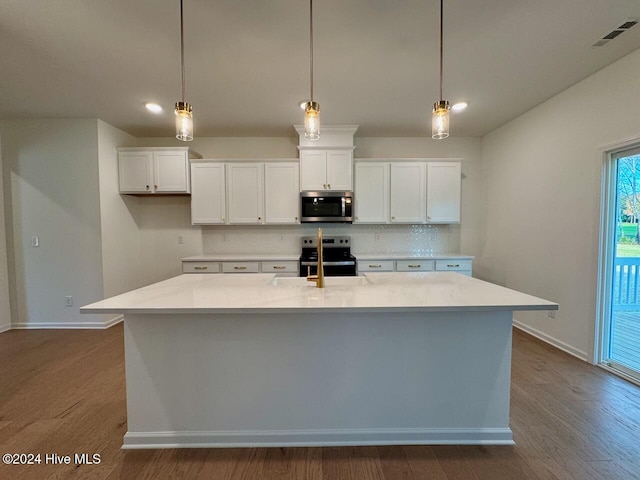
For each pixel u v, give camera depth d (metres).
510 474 1.53
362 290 1.88
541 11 1.84
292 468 1.58
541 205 3.24
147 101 3.09
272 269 3.88
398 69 2.50
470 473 1.54
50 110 3.33
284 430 1.76
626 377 2.42
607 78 2.50
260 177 4.01
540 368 2.60
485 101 3.16
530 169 3.40
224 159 3.96
